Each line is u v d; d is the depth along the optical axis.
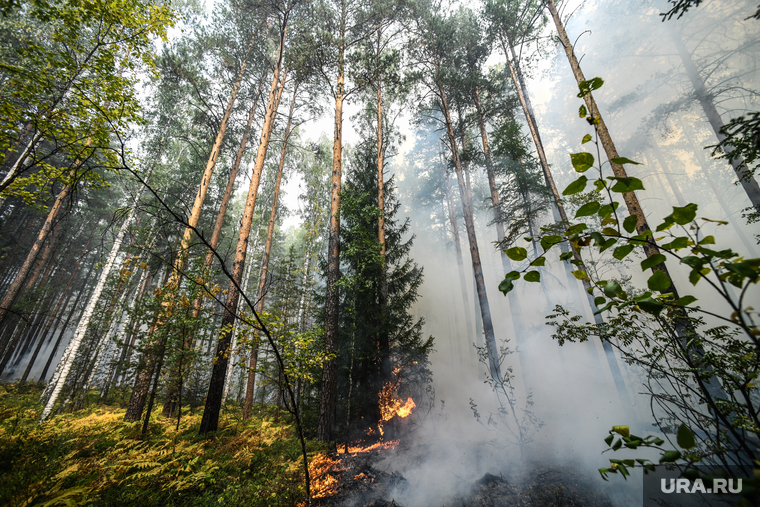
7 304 11.43
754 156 3.51
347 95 11.91
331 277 9.71
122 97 4.81
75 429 7.59
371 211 10.57
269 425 9.59
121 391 15.92
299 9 12.80
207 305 14.25
